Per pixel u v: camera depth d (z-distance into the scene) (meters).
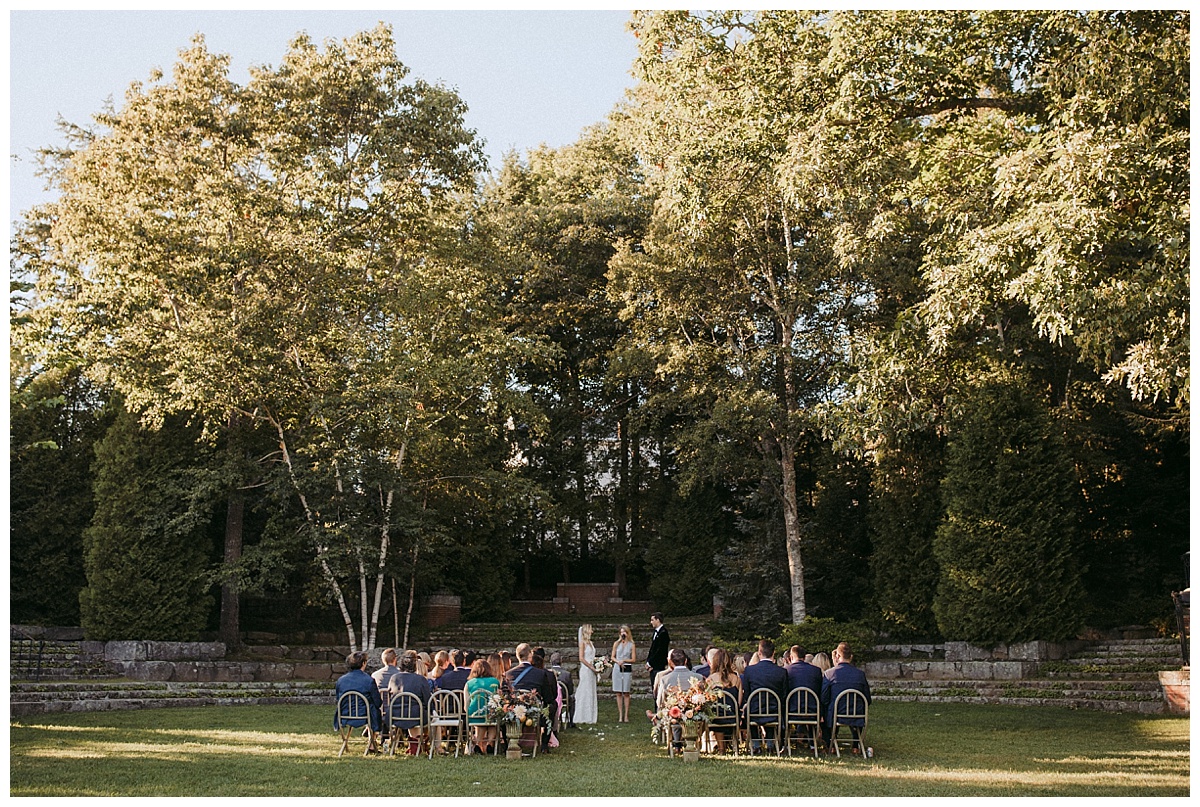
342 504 21.25
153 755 10.68
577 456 31.92
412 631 26.89
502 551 30.30
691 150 15.16
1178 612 15.66
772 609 24.89
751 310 25.69
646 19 15.73
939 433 21.72
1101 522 23.66
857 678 10.75
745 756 10.71
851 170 14.57
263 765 9.98
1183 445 22.92
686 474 24.75
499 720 10.59
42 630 22.36
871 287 24.03
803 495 29.48
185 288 20.42
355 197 22.23
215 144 21.58
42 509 23.28
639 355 24.94
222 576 20.86
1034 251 12.16
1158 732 12.87
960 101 14.06
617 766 9.94
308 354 21.64
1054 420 21.69
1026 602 20.14
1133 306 11.00
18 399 12.27
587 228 29.20
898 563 23.53
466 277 22.81
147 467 22.22
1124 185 11.28
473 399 23.66
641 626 28.05
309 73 21.72
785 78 14.35
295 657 23.06
